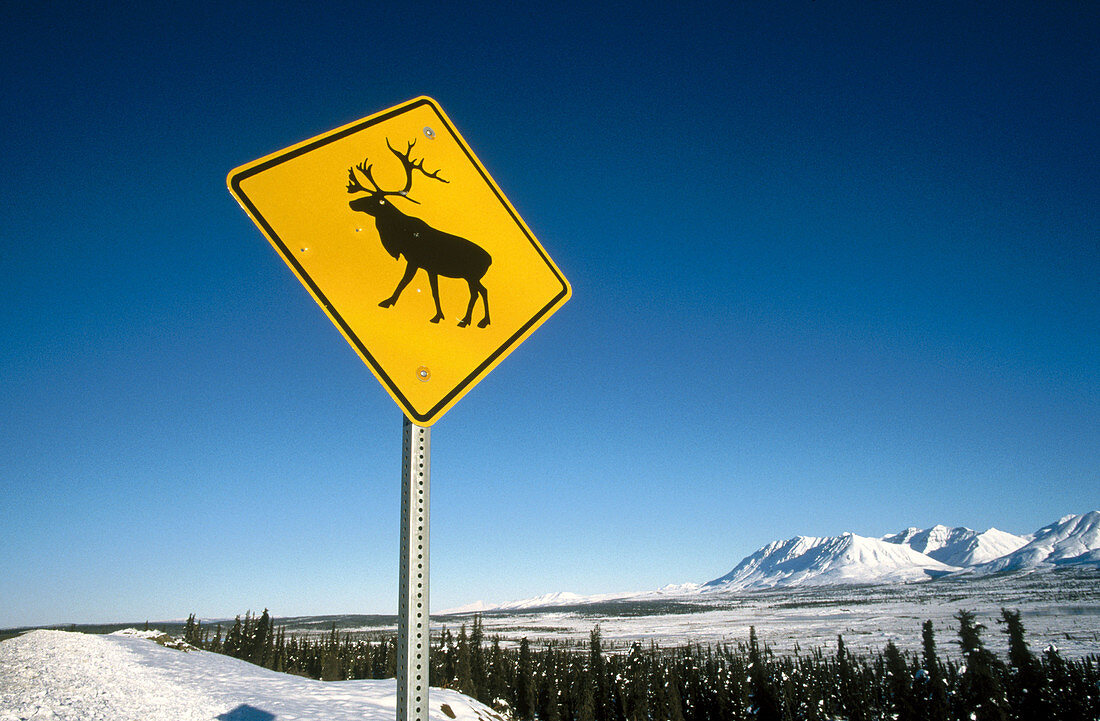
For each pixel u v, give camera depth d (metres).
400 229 2.51
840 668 89.38
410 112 2.70
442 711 24.34
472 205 2.72
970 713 69.19
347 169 2.49
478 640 96.25
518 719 65.12
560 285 2.84
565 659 106.88
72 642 25.08
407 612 2.05
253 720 17.75
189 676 24.48
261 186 2.35
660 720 74.06
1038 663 76.12
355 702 22.19
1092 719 66.06
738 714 74.06
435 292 2.50
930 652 82.81
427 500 2.23
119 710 16.91
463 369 2.47
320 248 2.36
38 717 15.42
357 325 2.32
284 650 95.00
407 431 2.31
